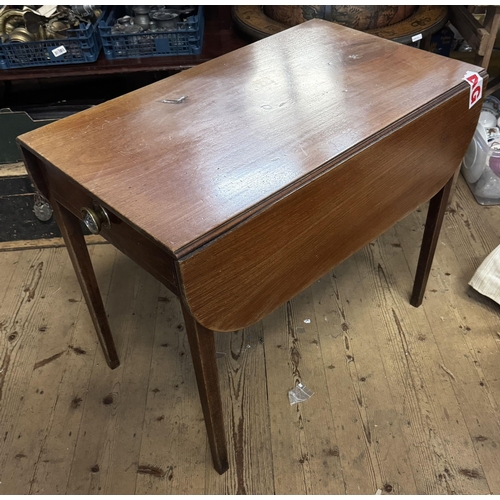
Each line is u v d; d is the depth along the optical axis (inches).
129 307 69.9
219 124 44.4
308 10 72.9
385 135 43.1
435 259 74.7
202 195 36.8
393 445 54.0
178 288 35.5
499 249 66.6
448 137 50.7
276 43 57.8
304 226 40.7
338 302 69.5
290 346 64.2
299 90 48.8
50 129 44.3
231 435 55.4
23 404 59.1
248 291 39.2
